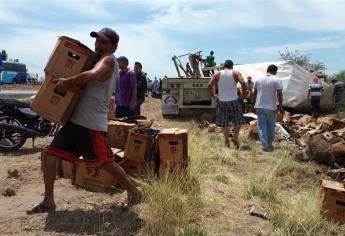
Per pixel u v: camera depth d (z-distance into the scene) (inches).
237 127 392.2
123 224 189.6
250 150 383.2
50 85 193.3
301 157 359.3
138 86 421.1
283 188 275.3
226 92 392.2
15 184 252.8
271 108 390.9
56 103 192.5
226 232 191.3
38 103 192.7
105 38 195.3
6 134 346.6
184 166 236.8
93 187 237.6
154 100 1120.2
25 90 1416.1
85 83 192.5
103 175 236.1
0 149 347.3
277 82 389.7
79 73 194.9
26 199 225.5
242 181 266.4
